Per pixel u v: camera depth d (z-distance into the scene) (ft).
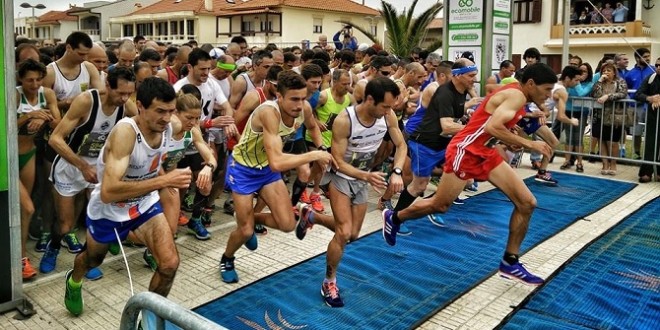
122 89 13.43
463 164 14.37
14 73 12.37
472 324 12.71
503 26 30.32
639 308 13.53
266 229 18.90
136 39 34.63
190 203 20.75
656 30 82.28
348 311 13.26
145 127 10.95
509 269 14.61
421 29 72.02
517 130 15.49
